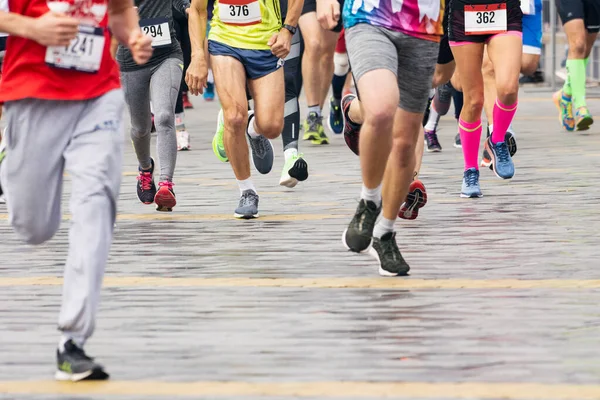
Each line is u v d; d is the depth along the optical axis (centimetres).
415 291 1755
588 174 3028
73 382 1338
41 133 1341
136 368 1388
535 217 2405
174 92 2514
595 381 1307
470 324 1556
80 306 1310
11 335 1550
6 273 1953
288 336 1514
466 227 2306
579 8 4053
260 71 2333
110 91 1361
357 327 1552
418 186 2298
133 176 3225
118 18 1427
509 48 2648
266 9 2320
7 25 1300
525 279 1823
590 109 4906
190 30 2372
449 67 2998
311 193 2828
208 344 1484
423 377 1330
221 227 2372
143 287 1816
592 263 1936
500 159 2880
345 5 1766
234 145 2412
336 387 1299
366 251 1817
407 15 1725
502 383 1304
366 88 1678
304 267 1952
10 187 1366
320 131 3925
